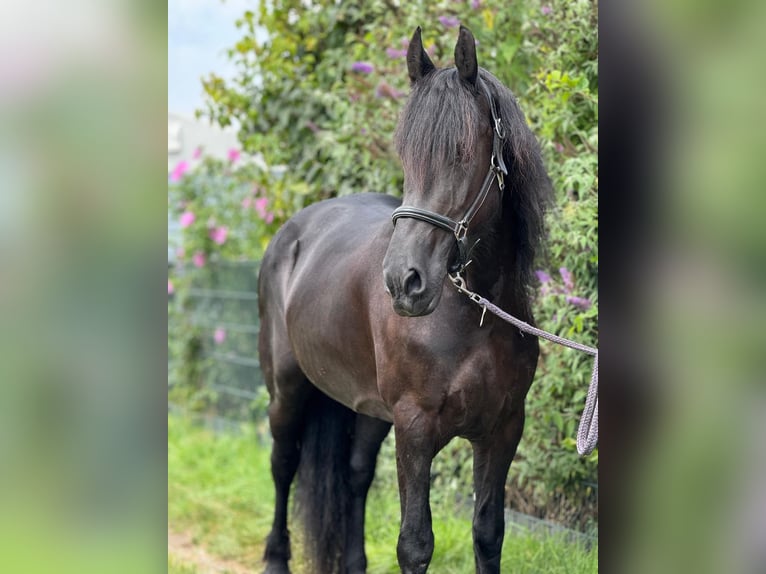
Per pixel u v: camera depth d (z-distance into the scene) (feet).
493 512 9.53
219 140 28.63
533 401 13.05
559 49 12.97
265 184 19.79
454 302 8.84
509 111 8.54
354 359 10.28
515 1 13.91
